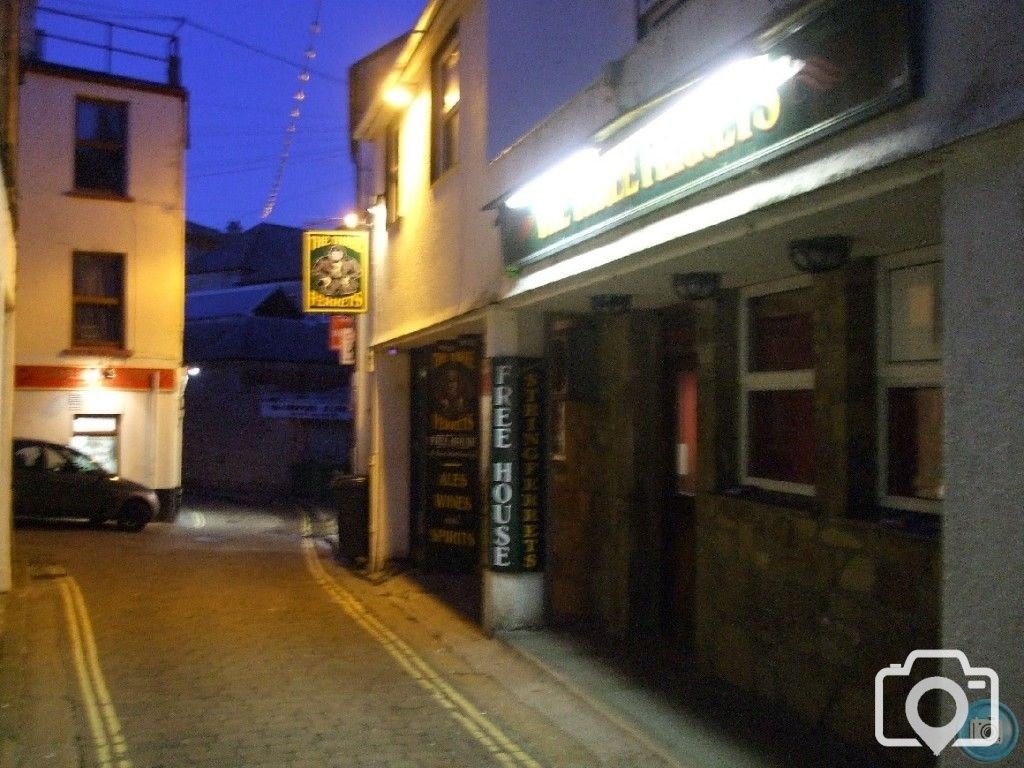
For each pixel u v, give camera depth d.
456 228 9.88
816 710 5.98
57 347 19.53
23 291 19.30
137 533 18.12
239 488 29.36
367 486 13.73
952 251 3.69
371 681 7.55
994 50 3.49
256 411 29.08
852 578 5.64
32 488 17.52
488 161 8.90
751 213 4.93
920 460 5.57
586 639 8.41
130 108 20.19
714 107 5.19
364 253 13.67
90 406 19.78
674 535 8.32
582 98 6.96
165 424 20.42
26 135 19.38
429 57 10.98
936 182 3.98
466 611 10.16
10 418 10.69
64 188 19.64
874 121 4.11
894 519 5.51
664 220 5.83
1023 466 3.38
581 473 9.26
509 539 8.67
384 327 13.24
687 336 8.11
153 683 7.35
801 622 6.13
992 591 3.49
